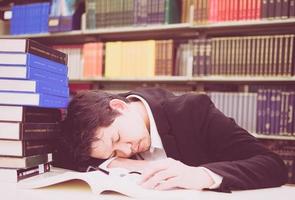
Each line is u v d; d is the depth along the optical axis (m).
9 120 0.75
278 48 2.28
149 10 2.63
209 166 0.78
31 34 3.00
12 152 0.76
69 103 0.91
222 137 0.98
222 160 0.97
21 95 0.76
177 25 2.54
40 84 0.78
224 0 2.43
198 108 1.03
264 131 2.32
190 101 1.05
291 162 2.27
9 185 0.69
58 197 0.60
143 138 0.92
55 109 0.92
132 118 0.90
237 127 1.00
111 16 2.75
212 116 1.02
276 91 2.30
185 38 2.83
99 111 0.85
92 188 0.63
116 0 2.73
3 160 0.76
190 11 2.53
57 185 0.69
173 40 2.76
